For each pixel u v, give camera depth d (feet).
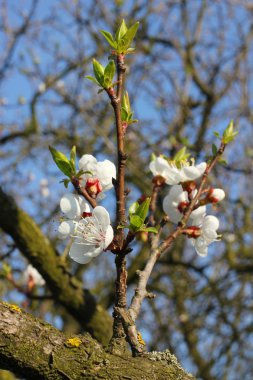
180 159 7.82
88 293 12.99
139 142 24.13
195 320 24.40
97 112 24.31
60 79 24.11
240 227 24.17
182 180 6.86
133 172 21.15
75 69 24.25
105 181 6.05
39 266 12.76
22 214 12.87
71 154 5.91
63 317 20.21
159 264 22.24
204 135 25.25
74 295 12.76
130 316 5.59
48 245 12.92
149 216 7.33
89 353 5.38
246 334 23.84
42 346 5.35
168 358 5.50
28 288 14.20
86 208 5.97
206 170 6.98
